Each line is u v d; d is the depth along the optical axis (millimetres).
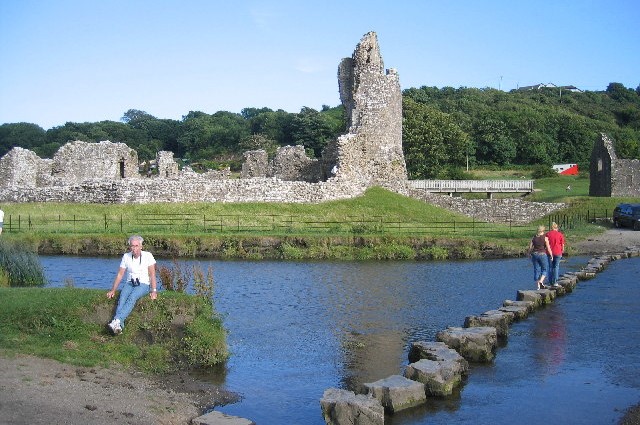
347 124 48281
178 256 30969
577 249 33281
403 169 46719
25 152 46625
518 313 18000
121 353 13359
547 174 80312
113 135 114375
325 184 41625
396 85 47031
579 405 11602
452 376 12461
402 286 23562
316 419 11195
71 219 35750
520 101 126750
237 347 15422
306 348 15344
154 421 10289
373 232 34312
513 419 11047
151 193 38719
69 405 10266
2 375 11188
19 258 21719
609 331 16703
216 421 10469
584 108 132500
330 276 25797
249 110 150125
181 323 14180
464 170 83125
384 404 11492
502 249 32156
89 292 14766
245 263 29328
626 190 50688
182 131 116625
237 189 39875
